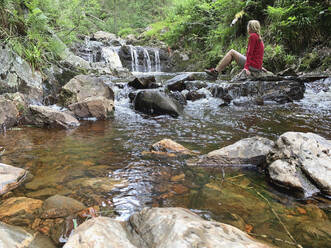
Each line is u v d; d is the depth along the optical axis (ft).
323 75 20.01
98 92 14.78
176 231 3.11
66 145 8.46
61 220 4.26
